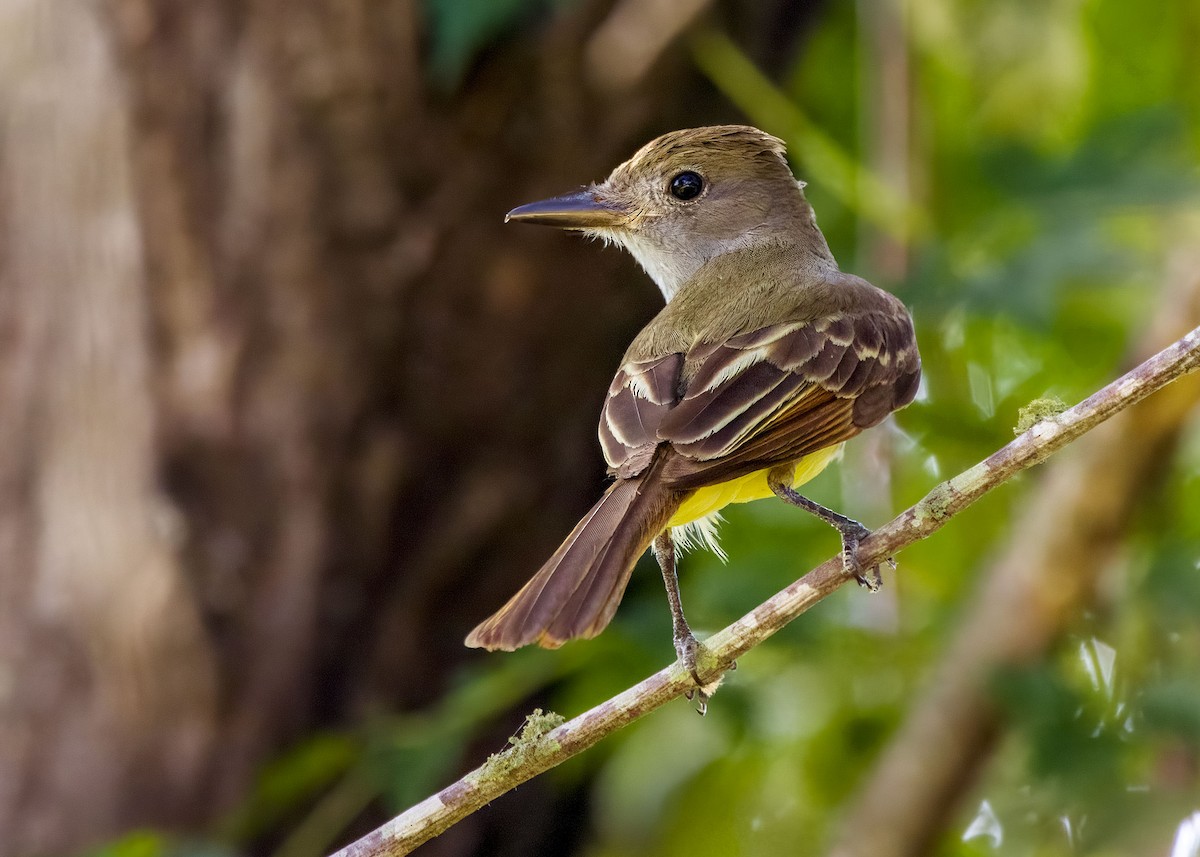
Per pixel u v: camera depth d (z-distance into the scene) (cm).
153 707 1041
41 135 1080
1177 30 1315
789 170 1078
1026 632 1076
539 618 709
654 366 838
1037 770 1044
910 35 1255
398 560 1078
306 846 1040
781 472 847
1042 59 1259
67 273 1072
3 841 1033
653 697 699
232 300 1058
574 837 1224
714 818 1248
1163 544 1101
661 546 873
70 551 1055
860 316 909
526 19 1059
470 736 1078
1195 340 683
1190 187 1141
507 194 1077
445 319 1073
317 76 1050
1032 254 1130
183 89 1060
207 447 1055
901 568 1239
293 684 1053
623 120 1091
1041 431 700
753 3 1165
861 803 1080
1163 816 1032
